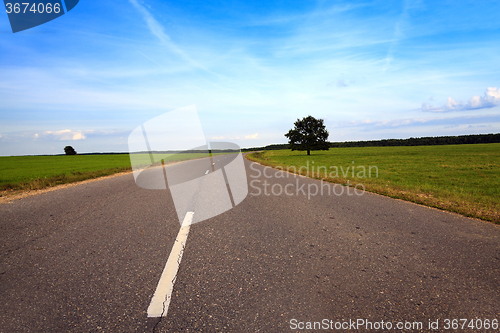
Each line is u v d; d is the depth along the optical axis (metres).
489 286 2.55
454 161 28.84
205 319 2.05
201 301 2.29
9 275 2.74
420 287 2.54
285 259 3.17
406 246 3.62
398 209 5.89
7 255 3.25
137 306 2.21
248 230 4.28
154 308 2.18
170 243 3.67
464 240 3.86
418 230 4.34
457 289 2.50
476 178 14.08
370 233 4.17
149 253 3.32
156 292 2.42
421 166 22.97
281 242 3.74
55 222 4.69
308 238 3.92
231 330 1.93
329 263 3.07
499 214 5.42
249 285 2.56
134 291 2.44
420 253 3.37
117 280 2.64
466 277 2.74
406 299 2.34
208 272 2.82
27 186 10.22
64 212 5.43
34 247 3.51
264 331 1.92
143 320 2.04
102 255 3.25
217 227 4.43
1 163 39.41
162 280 2.64
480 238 3.95
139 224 4.56
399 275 2.78
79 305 2.22
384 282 2.63
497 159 30.86
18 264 3.00
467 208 5.90
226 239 3.84
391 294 2.42
